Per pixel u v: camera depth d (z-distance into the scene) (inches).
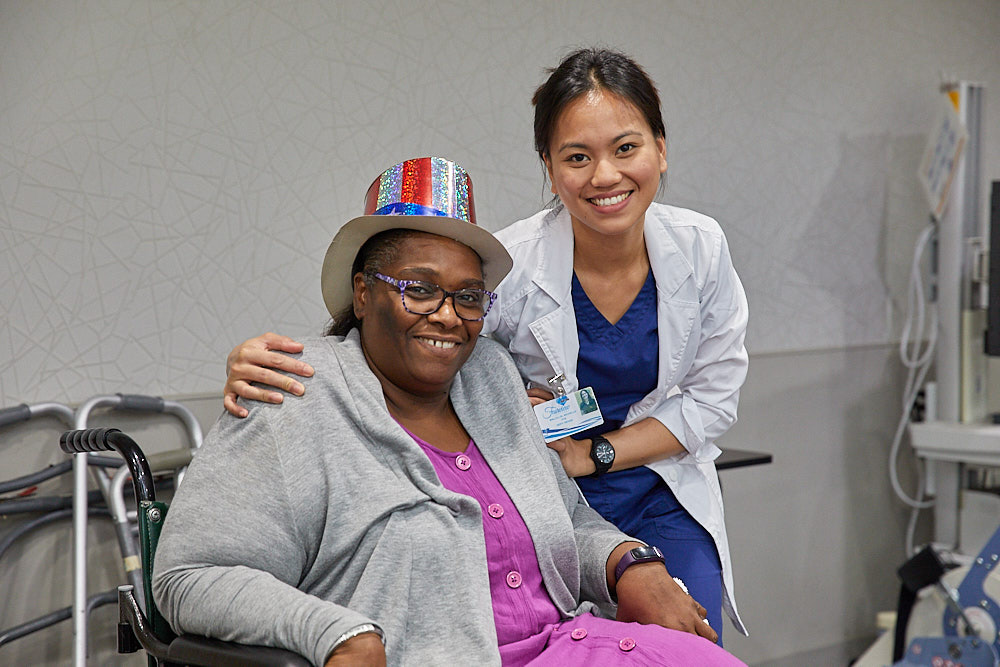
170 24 89.4
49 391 85.0
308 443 54.6
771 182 128.1
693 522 75.7
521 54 110.3
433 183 60.5
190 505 52.4
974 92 127.8
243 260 93.9
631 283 72.0
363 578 53.4
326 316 99.0
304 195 97.0
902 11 140.3
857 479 137.1
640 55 117.7
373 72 100.7
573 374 72.3
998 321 120.3
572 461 71.6
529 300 72.0
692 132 121.3
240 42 93.0
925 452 129.0
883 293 139.4
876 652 92.8
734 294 75.8
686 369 74.8
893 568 140.9
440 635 53.8
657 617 59.6
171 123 89.7
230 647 48.8
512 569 58.6
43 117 84.2
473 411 63.4
